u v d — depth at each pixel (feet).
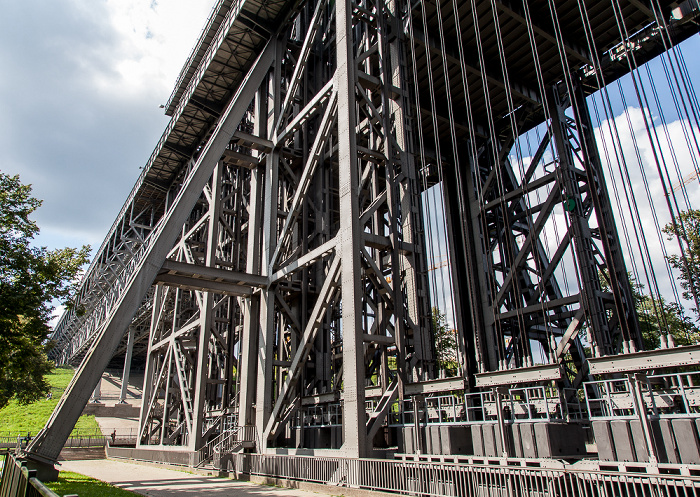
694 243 71.10
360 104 77.46
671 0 75.10
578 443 43.62
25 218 74.84
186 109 120.47
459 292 101.76
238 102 88.48
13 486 25.48
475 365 95.55
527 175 98.02
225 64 106.52
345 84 67.10
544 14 82.64
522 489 34.83
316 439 71.56
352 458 51.31
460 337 70.69
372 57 79.71
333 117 73.51
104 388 300.40
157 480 69.26
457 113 105.81
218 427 91.61
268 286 78.95
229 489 57.82
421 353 65.05
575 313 82.69
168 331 133.59
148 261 75.15
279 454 66.85
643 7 74.79
